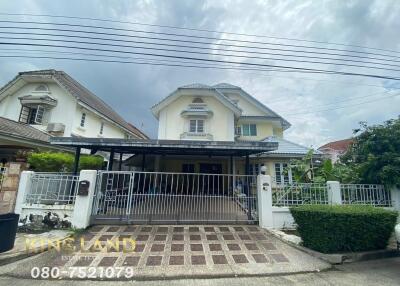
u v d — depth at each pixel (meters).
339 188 7.45
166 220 7.23
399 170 7.29
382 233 5.39
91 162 11.50
